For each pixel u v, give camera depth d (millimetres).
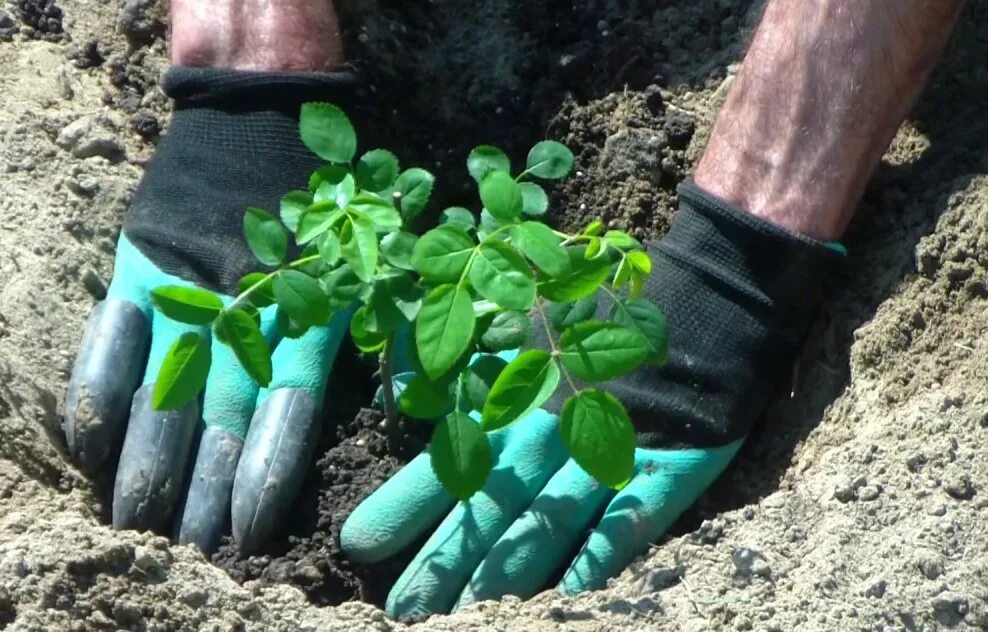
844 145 1350
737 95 1373
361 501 1352
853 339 1361
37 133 1426
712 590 1277
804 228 1355
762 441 1369
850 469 1307
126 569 1252
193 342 1256
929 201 1383
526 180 1461
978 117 1403
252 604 1260
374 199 1257
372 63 1465
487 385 1265
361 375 1391
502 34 1499
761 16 1484
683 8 1499
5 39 1477
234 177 1378
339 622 1265
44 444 1325
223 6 1396
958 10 1335
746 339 1353
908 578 1267
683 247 1367
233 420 1340
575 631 1264
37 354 1351
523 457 1337
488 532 1323
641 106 1467
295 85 1387
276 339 1359
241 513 1319
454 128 1475
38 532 1265
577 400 1237
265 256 1266
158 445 1322
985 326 1335
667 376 1344
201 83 1389
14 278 1365
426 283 1261
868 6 1336
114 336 1344
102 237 1404
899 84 1344
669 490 1331
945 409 1315
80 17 1494
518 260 1216
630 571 1309
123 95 1472
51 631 1230
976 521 1282
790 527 1295
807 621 1259
